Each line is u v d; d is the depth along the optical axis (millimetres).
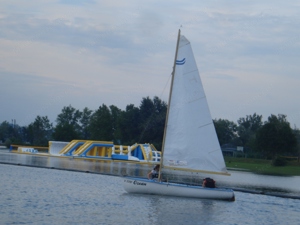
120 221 29953
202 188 39562
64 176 56656
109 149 106688
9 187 42875
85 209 33219
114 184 49531
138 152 106562
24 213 30719
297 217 35906
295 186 61250
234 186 57000
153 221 30594
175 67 40406
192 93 40250
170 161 39844
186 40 40344
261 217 34906
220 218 33125
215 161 40156
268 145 102250
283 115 119938
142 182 39625
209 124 40250
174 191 39312
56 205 34281
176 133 40000
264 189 55219
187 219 32000
